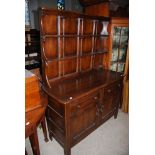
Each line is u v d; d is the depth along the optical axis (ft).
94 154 5.82
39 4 11.95
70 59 6.40
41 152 5.91
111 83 6.49
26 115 4.22
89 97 5.55
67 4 11.91
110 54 8.11
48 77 5.68
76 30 6.18
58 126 5.49
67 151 5.41
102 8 7.70
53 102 5.29
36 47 9.07
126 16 8.82
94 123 6.37
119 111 8.80
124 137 6.73
